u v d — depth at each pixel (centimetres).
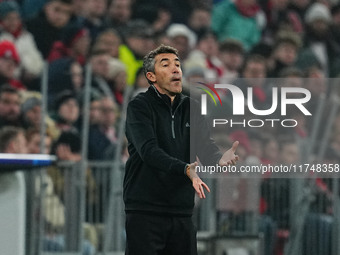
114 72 3562
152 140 1648
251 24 4500
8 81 3422
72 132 3095
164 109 1714
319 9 4672
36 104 3122
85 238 2908
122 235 2948
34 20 3703
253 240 2902
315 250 3030
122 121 3030
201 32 4350
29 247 2527
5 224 1969
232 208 2948
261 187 2942
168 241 1731
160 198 1703
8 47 3416
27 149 3048
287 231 2988
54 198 2866
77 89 3406
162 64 1714
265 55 4284
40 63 3566
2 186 1970
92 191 2920
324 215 3020
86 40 3741
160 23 4172
